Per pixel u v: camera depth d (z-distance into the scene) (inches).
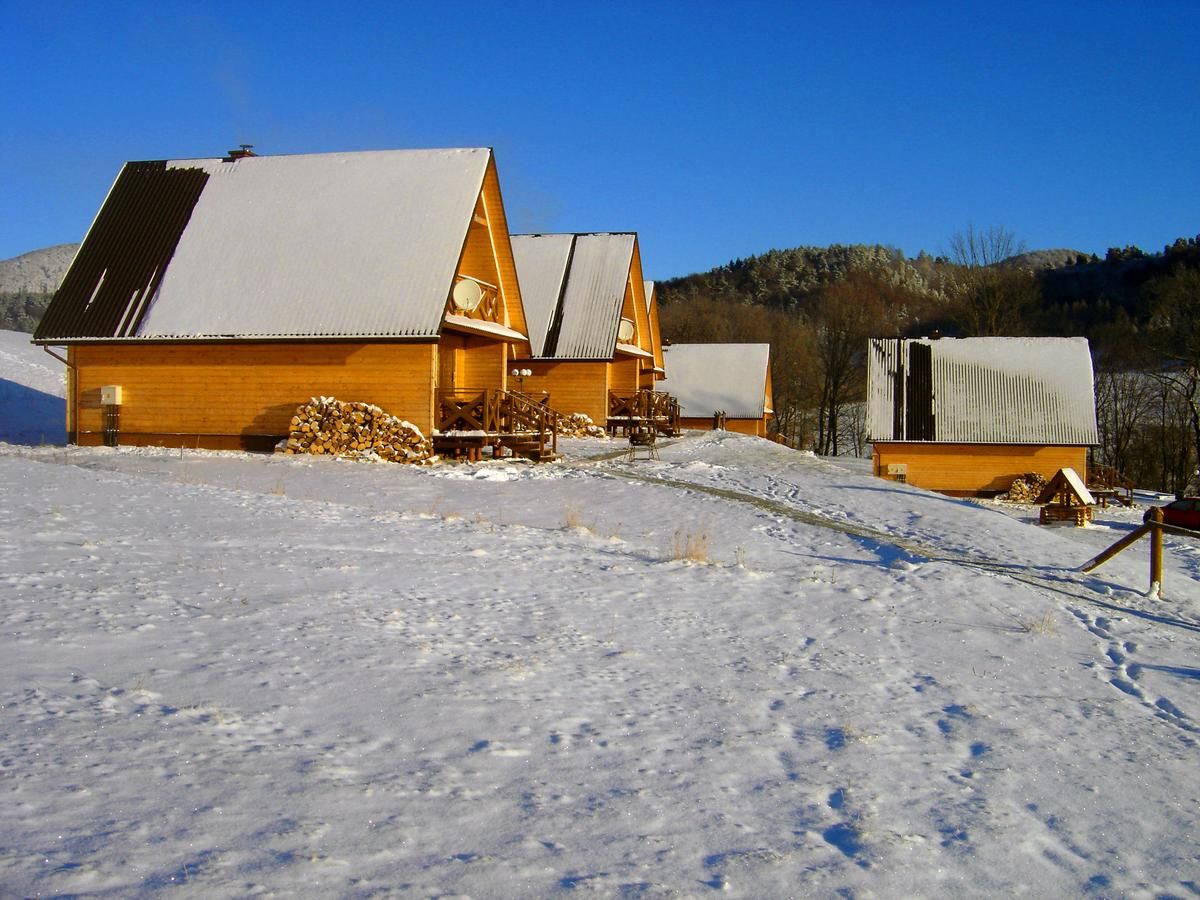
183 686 268.7
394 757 235.1
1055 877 210.1
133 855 174.6
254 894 165.5
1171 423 2578.7
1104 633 480.1
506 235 1218.6
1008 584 570.3
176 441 1095.0
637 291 1797.5
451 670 308.3
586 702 293.1
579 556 538.6
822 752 271.4
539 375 1585.9
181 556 435.5
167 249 1144.8
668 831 210.2
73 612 327.9
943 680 363.6
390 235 1102.4
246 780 211.9
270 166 1208.8
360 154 1203.9
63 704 244.4
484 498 775.7
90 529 476.4
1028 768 276.5
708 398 2497.5
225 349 1080.8
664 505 780.0
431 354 1030.4
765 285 6648.6
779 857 201.5
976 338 1935.3
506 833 200.7
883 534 767.7
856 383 3491.6
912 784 254.7
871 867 202.2
